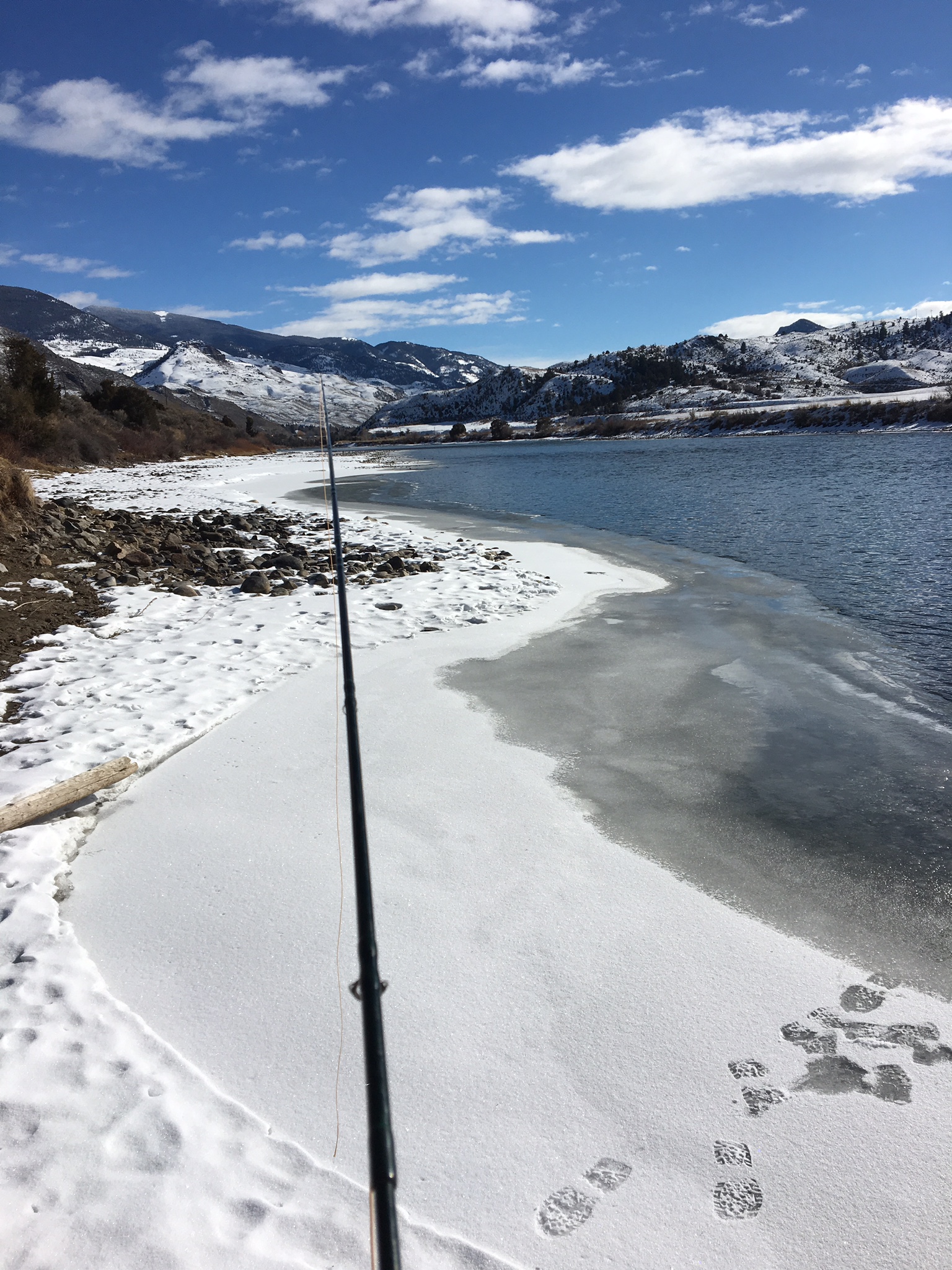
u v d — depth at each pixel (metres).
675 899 3.69
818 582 10.50
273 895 3.74
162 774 5.03
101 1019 2.86
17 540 11.66
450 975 3.19
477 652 7.54
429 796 4.69
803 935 3.43
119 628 8.43
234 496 22.97
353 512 19.52
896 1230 2.17
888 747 5.37
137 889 3.81
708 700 6.29
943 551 12.20
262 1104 2.58
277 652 7.54
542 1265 2.07
